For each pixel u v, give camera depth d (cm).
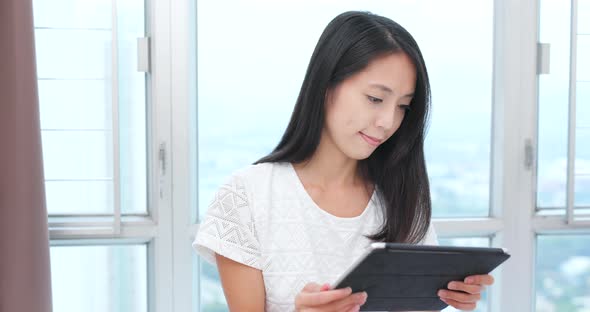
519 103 203
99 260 199
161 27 190
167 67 190
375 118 122
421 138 132
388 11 204
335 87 124
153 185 193
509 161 204
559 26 206
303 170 134
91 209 193
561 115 208
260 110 203
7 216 167
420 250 104
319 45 126
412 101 127
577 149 208
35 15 188
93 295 199
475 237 210
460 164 210
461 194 211
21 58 167
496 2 206
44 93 190
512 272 206
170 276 194
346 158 133
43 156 181
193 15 196
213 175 203
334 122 125
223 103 202
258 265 127
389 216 133
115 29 183
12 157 167
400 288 113
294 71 203
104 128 192
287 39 202
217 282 204
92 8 189
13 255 167
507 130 203
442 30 206
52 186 192
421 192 134
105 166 193
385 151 135
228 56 201
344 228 131
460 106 209
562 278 216
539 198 210
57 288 197
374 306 118
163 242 193
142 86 196
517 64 202
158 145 191
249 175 131
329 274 128
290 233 128
